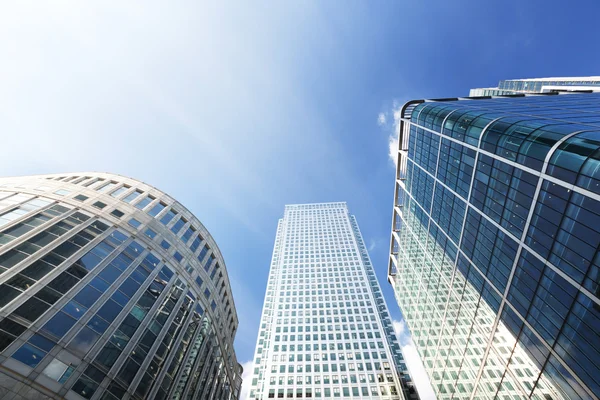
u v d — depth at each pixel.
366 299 104.31
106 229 30.59
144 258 31.48
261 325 104.25
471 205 45.03
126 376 22.67
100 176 38.84
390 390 69.94
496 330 42.78
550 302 31.69
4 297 19.75
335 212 176.50
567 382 31.05
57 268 23.66
